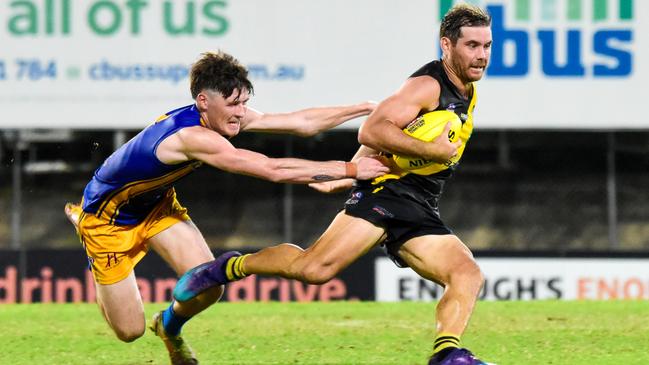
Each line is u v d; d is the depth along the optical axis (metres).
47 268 38.34
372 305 32.53
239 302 34.69
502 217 47.56
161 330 19.34
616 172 48.38
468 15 17.47
